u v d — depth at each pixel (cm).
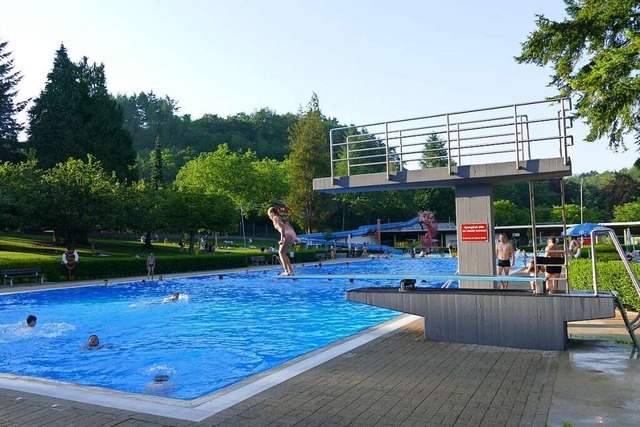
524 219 9231
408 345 1037
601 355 904
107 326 1577
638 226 6144
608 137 1684
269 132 14338
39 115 6309
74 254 2922
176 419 597
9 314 1841
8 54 6775
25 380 820
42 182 4022
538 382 732
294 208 7700
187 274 3422
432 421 573
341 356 935
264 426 567
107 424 582
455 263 4772
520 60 1816
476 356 923
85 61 6638
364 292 1150
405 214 9994
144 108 15275
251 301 2212
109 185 4325
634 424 544
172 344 1288
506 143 1213
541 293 1016
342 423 572
